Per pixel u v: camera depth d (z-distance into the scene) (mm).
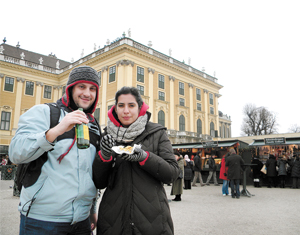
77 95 1803
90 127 1849
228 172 9039
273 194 10000
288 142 14789
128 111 1810
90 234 1785
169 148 1820
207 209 6672
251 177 14055
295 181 12477
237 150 16078
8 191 9695
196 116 36844
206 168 15727
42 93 34562
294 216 5809
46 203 1485
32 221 1486
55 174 1518
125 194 1623
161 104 31656
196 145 18000
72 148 1610
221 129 60469
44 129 1560
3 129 30797
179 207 6969
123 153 1492
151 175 1722
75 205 1568
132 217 1588
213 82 40656
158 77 32094
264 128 52344
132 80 28500
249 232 4496
